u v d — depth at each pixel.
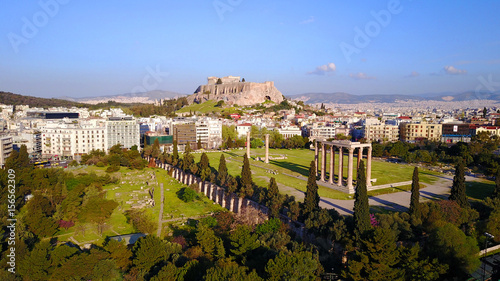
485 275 90.62
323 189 180.50
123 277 93.81
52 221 129.88
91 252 97.06
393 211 140.75
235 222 136.25
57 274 89.88
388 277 82.00
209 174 191.62
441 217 113.62
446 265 83.00
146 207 165.00
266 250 100.00
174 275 86.31
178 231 136.00
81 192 173.38
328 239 111.19
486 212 127.69
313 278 83.19
